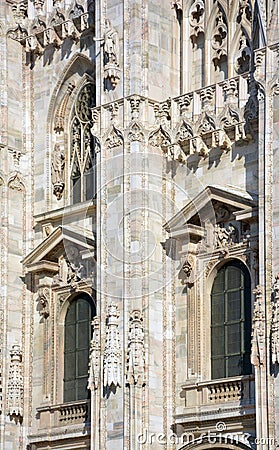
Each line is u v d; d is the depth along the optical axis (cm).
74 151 6206
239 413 5144
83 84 6194
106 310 5569
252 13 5481
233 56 5562
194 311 5425
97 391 5525
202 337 5394
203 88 5525
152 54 5703
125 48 5694
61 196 6209
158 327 5509
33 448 5947
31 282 6184
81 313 5941
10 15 6375
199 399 5347
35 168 6288
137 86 5644
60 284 6019
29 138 6338
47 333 6022
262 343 4966
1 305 6097
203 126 5475
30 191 6278
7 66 6331
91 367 5553
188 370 5416
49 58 6303
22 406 6062
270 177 5062
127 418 5375
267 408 4919
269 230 5034
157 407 5422
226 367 5319
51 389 5956
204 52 5691
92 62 6097
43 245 6000
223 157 5447
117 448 5391
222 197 5344
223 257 5375
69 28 6153
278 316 4903
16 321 6138
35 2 6359
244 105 5353
